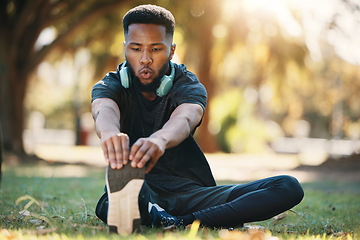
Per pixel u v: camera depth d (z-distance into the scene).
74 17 16.00
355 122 32.22
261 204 2.65
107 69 19.89
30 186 5.85
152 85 2.72
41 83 41.09
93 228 2.62
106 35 17.36
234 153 23.09
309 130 45.50
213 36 17.84
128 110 2.88
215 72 20.05
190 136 2.89
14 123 14.93
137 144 2.27
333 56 20.92
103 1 14.38
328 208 4.66
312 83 24.94
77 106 29.11
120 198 2.24
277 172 13.09
